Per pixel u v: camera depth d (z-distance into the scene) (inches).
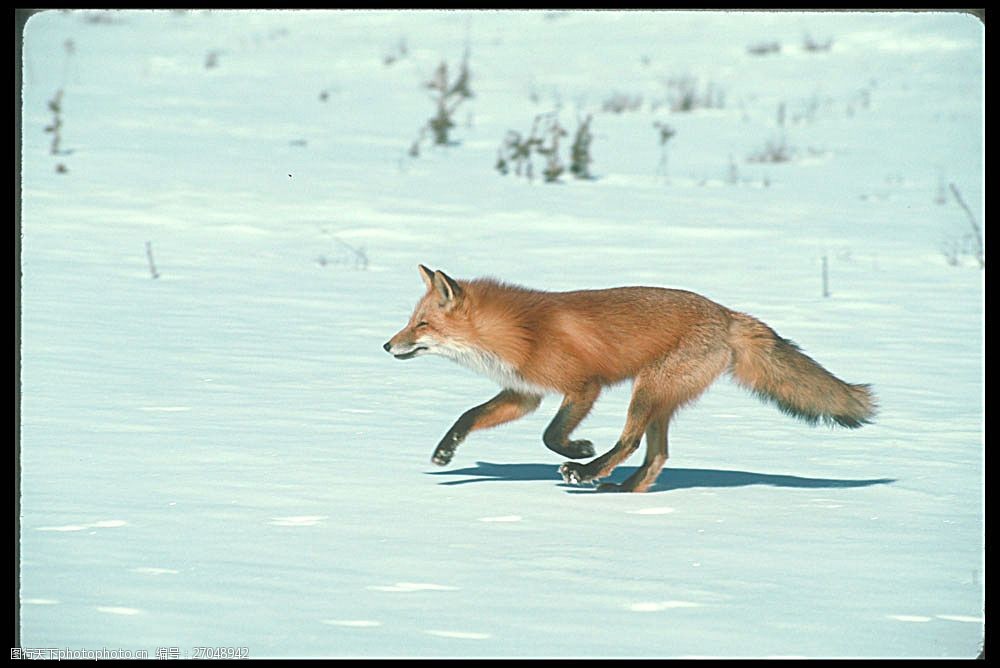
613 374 398.6
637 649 238.4
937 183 1176.8
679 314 399.5
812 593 277.4
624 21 2214.6
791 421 498.9
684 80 1640.0
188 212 956.6
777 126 1481.3
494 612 259.8
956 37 1950.1
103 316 651.5
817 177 1210.0
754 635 248.5
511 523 337.1
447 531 326.3
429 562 296.4
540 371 397.1
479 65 1861.5
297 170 1148.5
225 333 631.2
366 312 697.6
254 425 456.1
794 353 414.0
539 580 283.3
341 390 526.3
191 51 1952.5
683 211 1038.4
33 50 1844.2
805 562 302.2
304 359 583.5
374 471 397.7
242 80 1724.9
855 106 1576.0
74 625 246.1
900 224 1003.9
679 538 323.6
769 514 352.8
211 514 336.8
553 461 429.4
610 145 1369.3
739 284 781.3
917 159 1291.8
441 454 400.2
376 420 476.7
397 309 707.4
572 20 2237.9
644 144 1380.4
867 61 1844.2
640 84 1738.4
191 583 275.6
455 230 937.5
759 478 404.2
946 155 1310.3
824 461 430.0
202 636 241.3
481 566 293.6
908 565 300.5
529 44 2039.9
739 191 1137.4
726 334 408.2
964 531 334.0
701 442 462.9
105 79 1659.7
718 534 328.5
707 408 522.9
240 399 499.5
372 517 339.6
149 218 930.1
